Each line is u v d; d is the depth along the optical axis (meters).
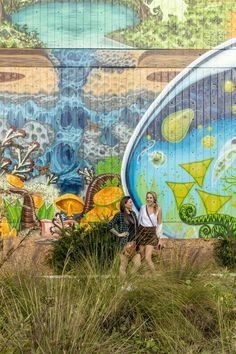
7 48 15.53
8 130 15.58
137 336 8.77
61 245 14.03
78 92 15.62
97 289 9.12
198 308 9.24
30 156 15.59
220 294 9.66
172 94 15.68
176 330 8.84
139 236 13.52
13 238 15.34
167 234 15.59
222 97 15.71
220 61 15.71
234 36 15.73
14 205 15.46
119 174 15.62
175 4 15.69
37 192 15.54
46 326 8.05
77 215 15.55
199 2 15.70
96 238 13.40
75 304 8.67
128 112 15.66
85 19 15.62
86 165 15.62
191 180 15.70
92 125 15.62
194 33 15.70
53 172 15.59
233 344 8.64
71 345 8.01
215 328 9.11
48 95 15.60
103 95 15.64
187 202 15.66
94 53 15.62
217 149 15.73
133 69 15.66
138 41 15.66
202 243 15.59
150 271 10.28
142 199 15.62
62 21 15.61
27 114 15.59
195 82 15.70
